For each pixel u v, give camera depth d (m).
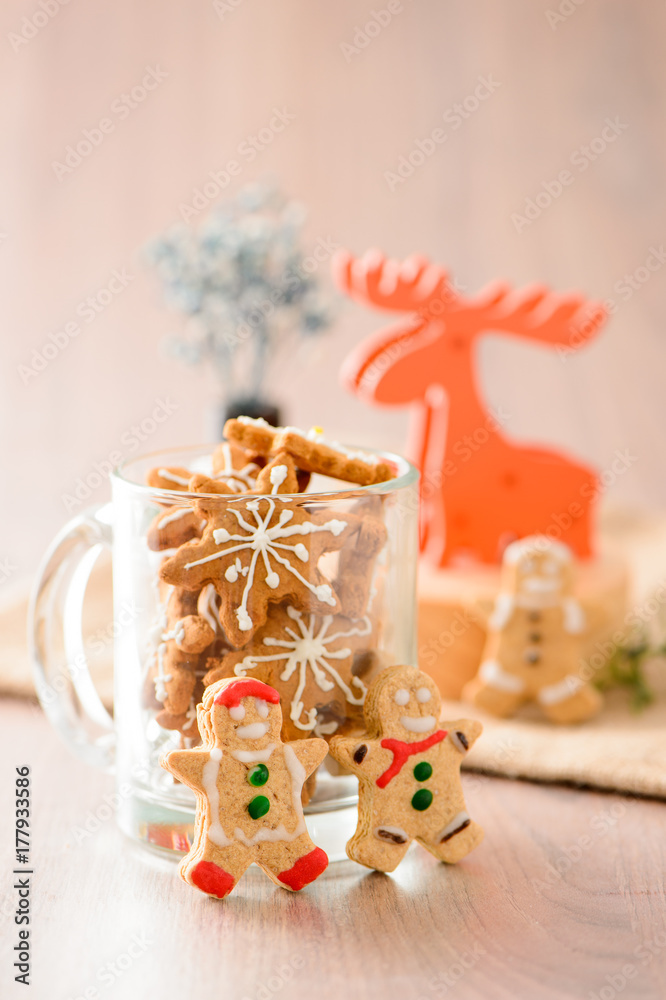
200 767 0.51
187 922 0.51
